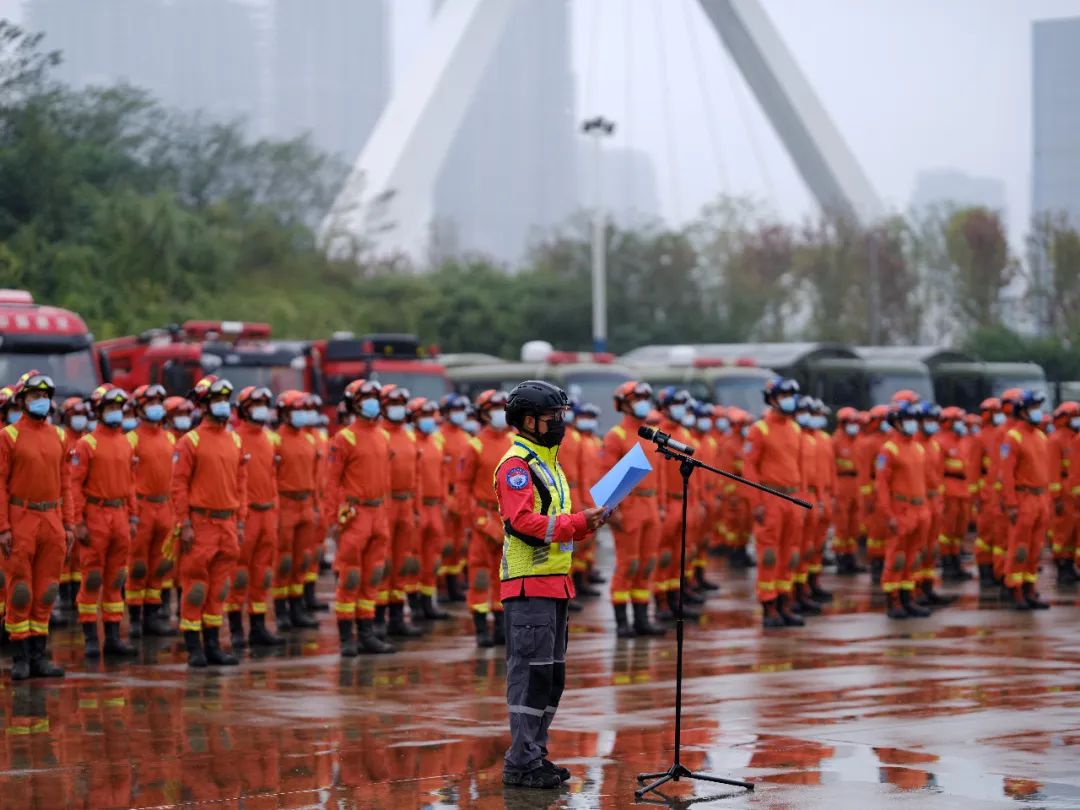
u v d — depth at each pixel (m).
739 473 49.41
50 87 119.12
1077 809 15.55
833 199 163.62
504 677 25.92
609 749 19.00
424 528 35.16
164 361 58.72
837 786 16.67
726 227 142.00
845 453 47.00
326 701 23.19
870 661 27.38
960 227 134.62
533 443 17.36
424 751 18.98
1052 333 124.12
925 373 75.44
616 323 131.00
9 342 42.34
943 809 15.54
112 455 29.33
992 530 41.62
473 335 126.38
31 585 25.92
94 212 106.88
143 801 16.28
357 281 124.81
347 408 29.61
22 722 21.34
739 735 19.89
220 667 27.39
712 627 33.31
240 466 28.20
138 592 32.41
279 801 16.22
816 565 39.16
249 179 133.25
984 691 23.69
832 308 134.38
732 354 77.94
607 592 41.75
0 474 25.41
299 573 33.97
